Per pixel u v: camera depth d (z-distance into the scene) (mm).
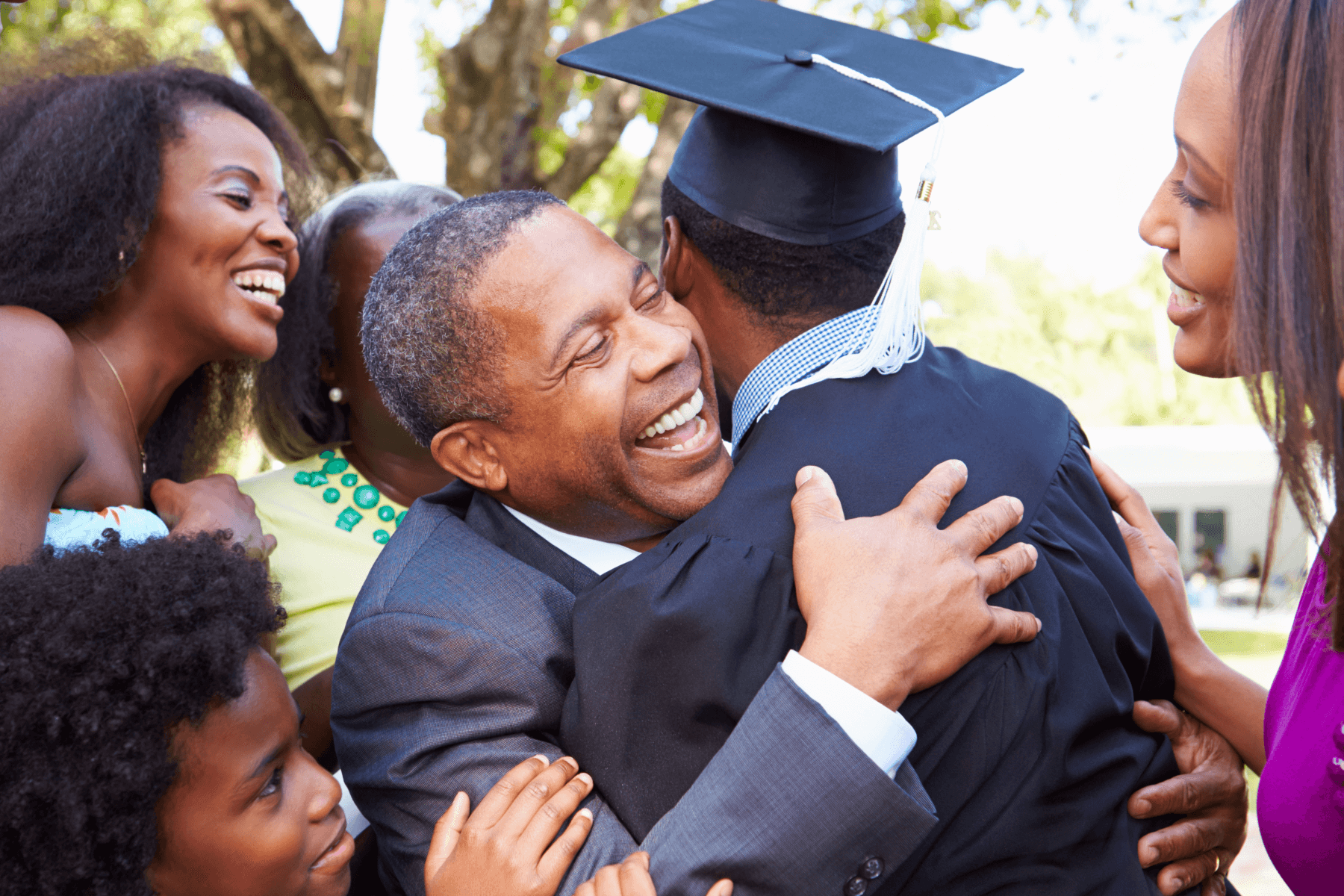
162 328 1914
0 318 1638
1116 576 1424
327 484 2430
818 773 1141
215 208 1878
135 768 1116
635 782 1255
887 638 1178
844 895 1164
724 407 1669
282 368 2387
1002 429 1448
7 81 1999
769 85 1490
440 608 1364
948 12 6617
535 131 5180
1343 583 1077
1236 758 1542
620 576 1312
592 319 1299
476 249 1307
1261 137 1010
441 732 1333
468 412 1360
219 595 1218
